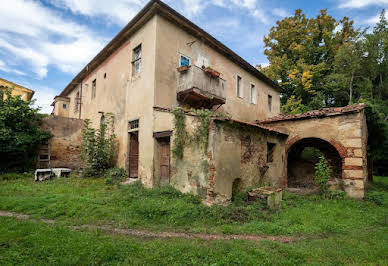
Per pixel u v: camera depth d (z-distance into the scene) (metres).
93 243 3.62
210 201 5.98
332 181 9.04
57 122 12.58
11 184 8.12
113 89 11.56
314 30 24.34
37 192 7.12
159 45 8.77
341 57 20.44
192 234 4.45
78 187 7.96
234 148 6.98
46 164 11.88
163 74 8.84
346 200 7.79
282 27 25.98
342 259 3.50
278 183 9.74
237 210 5.77
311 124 9.98
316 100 21.55
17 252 3.28
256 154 8.16
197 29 10.05
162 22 9.02
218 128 6.40
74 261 3.04
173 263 3.12
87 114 14.48
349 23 24.58
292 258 3.44
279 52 26.47
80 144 13.24
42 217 5.03
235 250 3.58
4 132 9.70
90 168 10.16
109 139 10.80
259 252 3.52
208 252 3.47
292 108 22.25
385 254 3.71
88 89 14.83
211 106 10.84
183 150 7.04
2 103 10.72
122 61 10.97
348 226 5.31
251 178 7.75
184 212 5.32
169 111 7.71
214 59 11.57
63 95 20.31
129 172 9.77
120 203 5.99
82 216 5.12
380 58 19.83
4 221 4.54
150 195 6.85
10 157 10.32
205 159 6.32
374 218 5.96
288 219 5.55
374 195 8.11
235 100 12.86
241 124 7.11
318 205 7.05
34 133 11.23
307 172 13.86
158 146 8.37
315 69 22.33
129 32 10.19
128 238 4.04
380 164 17.12
